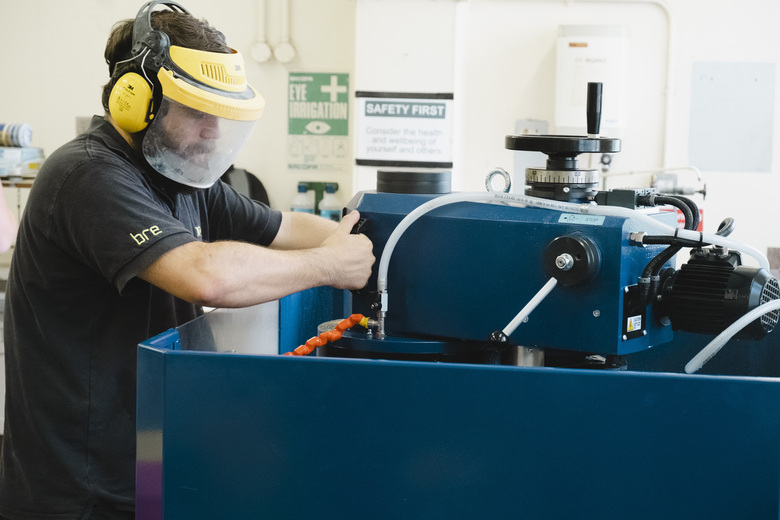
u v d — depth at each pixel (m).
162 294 1.45
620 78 3.26
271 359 1.04
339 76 3.47
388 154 3.29
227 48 1.35
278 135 3.54
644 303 1.19
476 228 1.30
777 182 3.43
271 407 1.04
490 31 3.40
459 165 3.34
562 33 3.26
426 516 1.03
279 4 3.44
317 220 1.78
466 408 1.01
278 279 1.28
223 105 1.28
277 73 3.49
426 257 1.35
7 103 3.53
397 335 1.39
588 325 1.20
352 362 1.02
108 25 3.45
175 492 1.08
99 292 1.36
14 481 1.41
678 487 0.98
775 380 0.94
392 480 1.03
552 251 1.19
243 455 1.06
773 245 3.46
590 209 1.21
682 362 1.52
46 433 1.37
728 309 1.18
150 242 1.23
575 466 1.00
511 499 1.01
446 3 3.18
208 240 1.67
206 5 3.45
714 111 3.42
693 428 0.97
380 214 1.41
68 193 1.29
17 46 3.49
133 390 1.39
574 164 1.30
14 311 1.41
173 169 1.36
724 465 0.96
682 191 3.20
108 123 1.42
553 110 3.42
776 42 3.34
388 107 3.26
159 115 1.29
